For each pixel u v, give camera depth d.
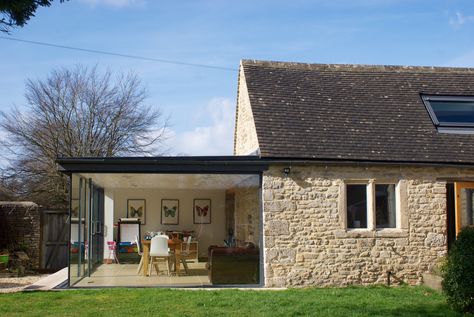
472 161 12.81
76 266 12.28
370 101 14.41
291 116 13.37
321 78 15.17
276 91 14.22
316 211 12.12
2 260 15.05
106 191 16.75
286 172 12.04
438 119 14.12
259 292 10.90
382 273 12.25
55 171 23.58
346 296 10.54
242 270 12.09
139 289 11.24
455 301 9.30
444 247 12.52
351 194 12.48
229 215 16.17
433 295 10.82
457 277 9.24
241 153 16.25
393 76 15.65
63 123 24.38
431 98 14.82
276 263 11.87
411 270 12.34
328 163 12.17
